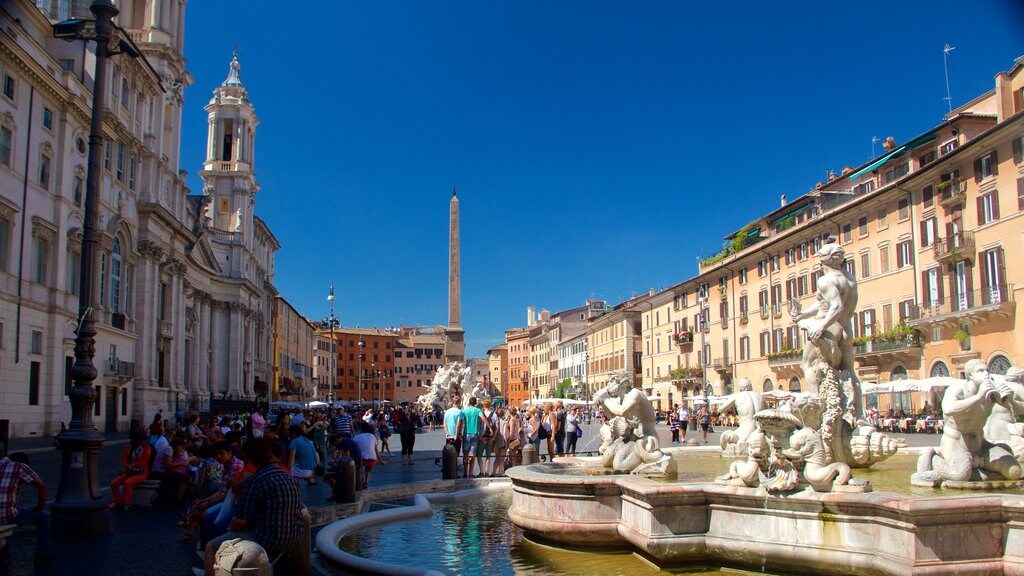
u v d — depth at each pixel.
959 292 38.38
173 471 14.22
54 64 35.41
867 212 46.06
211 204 81.12
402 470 21.97
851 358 10.11
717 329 66.69
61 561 9.27
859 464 9.82
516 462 21.02
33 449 27.11
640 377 91.81
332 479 14.59
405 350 166.62
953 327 38.91
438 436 45.69
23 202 32.41
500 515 13.12
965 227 38.03
